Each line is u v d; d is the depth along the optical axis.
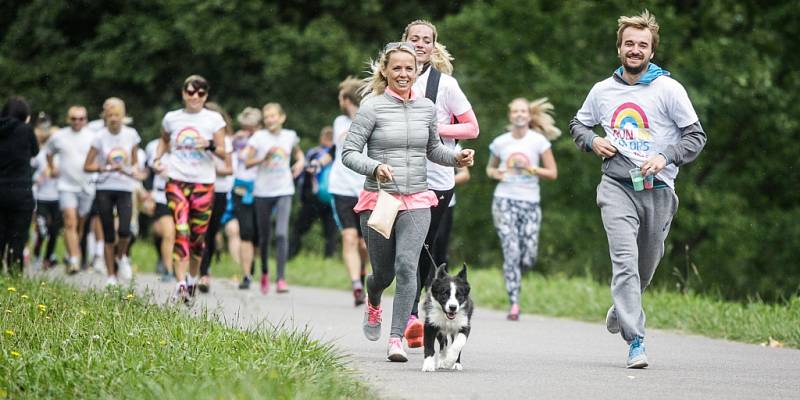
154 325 17.62
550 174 28.02
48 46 67.19
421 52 19.41
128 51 64.88
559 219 56.62
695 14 59.28
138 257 50.19
